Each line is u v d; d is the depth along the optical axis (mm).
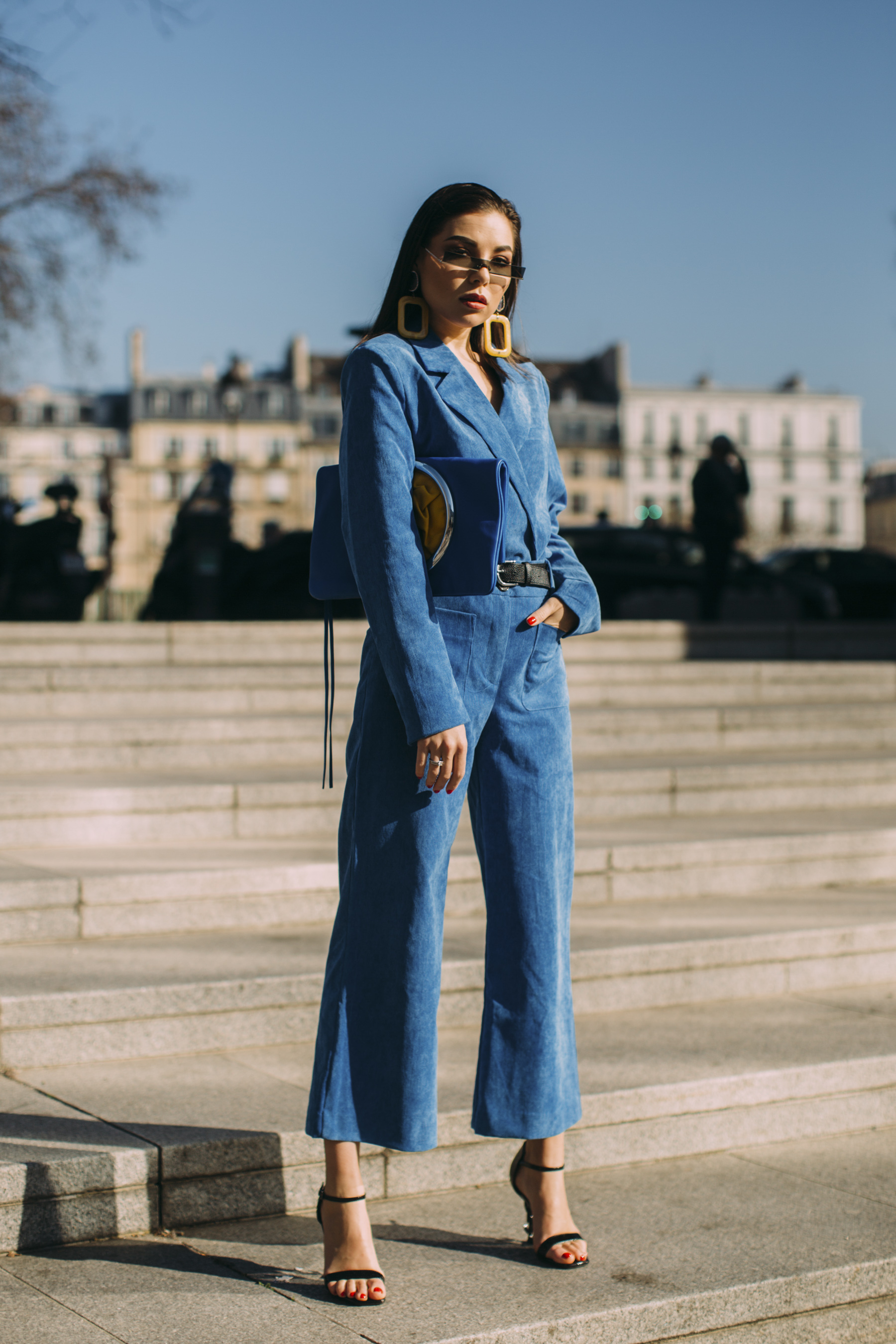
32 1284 2119
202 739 5344
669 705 7059
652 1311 2117
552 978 2197
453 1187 2607
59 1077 2775
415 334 2199
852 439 92500
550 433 2312
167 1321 1999
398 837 2104
